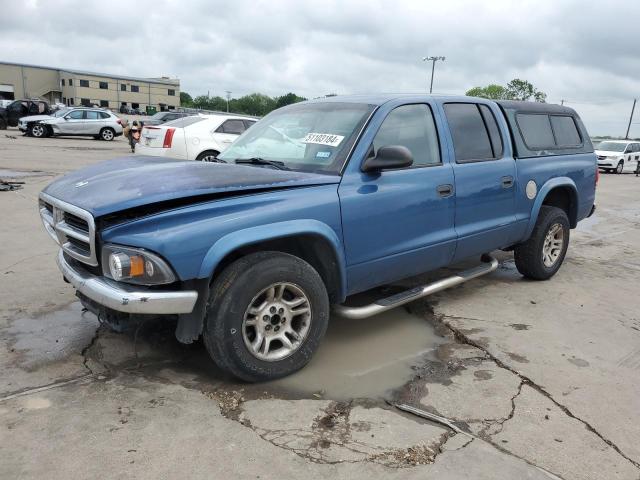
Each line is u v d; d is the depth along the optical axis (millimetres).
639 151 28250
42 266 5625
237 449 2725
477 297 5211
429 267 4367
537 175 5289
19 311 4445
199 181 3223
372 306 3891
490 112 4941
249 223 3137
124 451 2674
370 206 3707
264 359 3324
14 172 12867
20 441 2727
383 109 3963
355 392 3359
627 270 6594
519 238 5309
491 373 3670
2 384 3299
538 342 4207
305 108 4422
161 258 2889
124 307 2895
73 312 4457
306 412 3094
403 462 2674
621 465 2729
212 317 3127
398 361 3820
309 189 3451
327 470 2594
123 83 99062
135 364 3613
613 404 3312
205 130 11602
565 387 3502
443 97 4555
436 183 4188
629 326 4641
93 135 27922
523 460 2729
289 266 3311
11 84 91688
